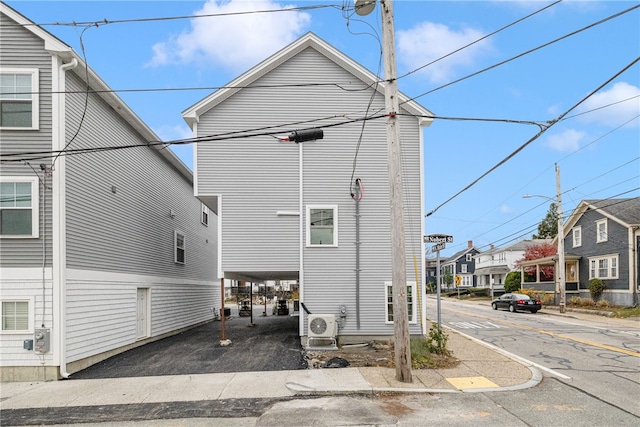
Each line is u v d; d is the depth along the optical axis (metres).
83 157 11.30
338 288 13.32
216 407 7.36
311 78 13.85
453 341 13.88
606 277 28.33
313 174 13.62
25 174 10.14
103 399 8.02
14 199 10.11
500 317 24.64
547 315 26.14
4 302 9.91
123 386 8.87
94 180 11.86
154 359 11.72
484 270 60.31
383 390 7.93
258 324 20.98
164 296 17.22
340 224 13.53
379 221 13.59
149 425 6.65
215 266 26.41
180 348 13.42
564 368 9.97
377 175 13.74
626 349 12.77
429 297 58.06
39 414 7.28
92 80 11.41
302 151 13.65
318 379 8.80
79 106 11.19
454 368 9.68
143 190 15.45
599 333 16.73
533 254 45.94
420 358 10.09
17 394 8.53
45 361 9.77
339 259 13.41
